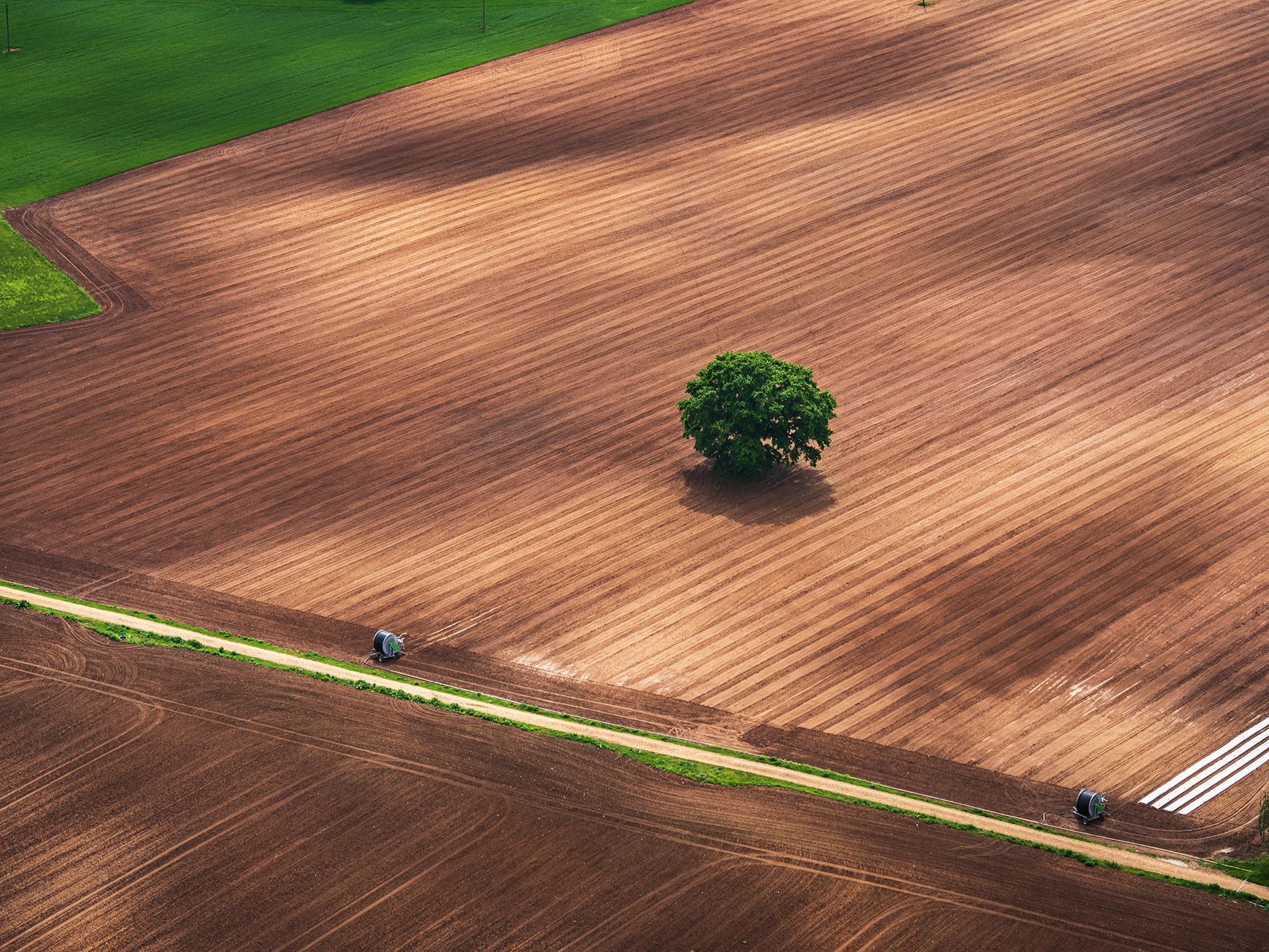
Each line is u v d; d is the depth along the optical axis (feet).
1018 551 193.98
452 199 296.92
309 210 292.81
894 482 210.18
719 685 170.19
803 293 263.70
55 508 205.36
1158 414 225.35
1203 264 269.44
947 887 138.72
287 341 250.78
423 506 205.57
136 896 135.85
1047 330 250.16
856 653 175.22
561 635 178.81
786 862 141.49
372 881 138.10
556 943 130.72
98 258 275.80
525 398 233.55
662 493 208.33
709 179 302.66
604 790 151.23
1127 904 137.28
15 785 150.10
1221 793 153.69
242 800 148.46
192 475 213.25
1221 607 182.19
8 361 244.63
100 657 171.73
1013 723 163.84
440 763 154.71
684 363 242.58
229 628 179.42
